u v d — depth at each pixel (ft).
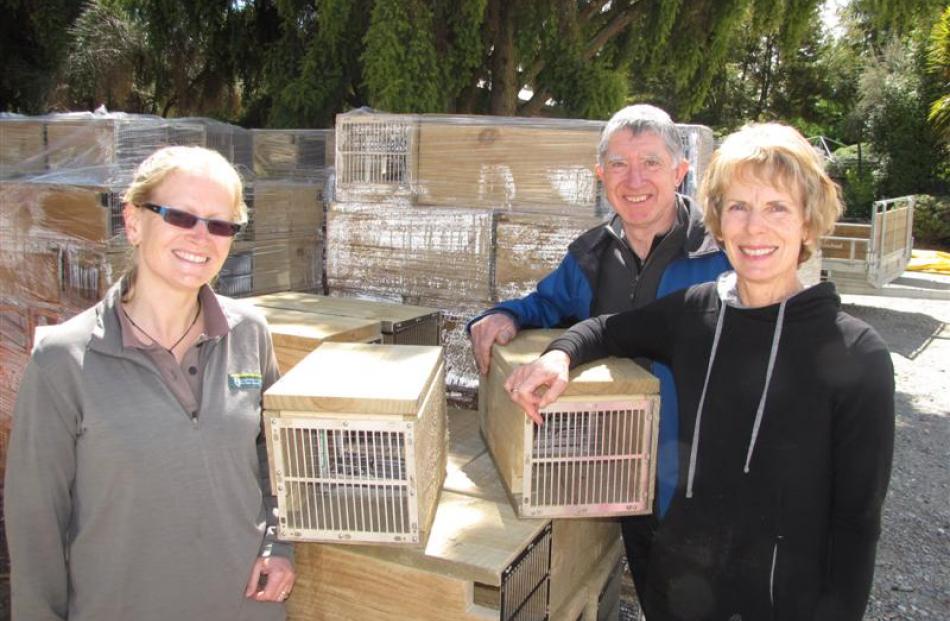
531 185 11.30
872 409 4.85
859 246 32.40
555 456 6.44
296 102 26.89
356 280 12.33
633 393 6.12
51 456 5.11
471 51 24.63
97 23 37.40
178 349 5.63
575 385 6.03
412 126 11.81
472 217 11.36
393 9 22.79
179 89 36.47
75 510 5.34
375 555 6.07
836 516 5.08
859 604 4.92
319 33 27.20
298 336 7.79
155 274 5.48
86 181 12.15
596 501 6.34
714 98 74.79
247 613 5.80
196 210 5.39
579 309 8.35
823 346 5.06
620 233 8.28
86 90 38.09
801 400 5.09
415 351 7.07
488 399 7.89
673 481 6.51
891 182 67.00
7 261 12.58
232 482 5.59
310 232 14.70
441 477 6.98
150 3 32.78
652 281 7.74
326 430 5.71
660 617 5.99
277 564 5.88
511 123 11.27
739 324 5.47
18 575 5.19
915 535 14.02
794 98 79.36
